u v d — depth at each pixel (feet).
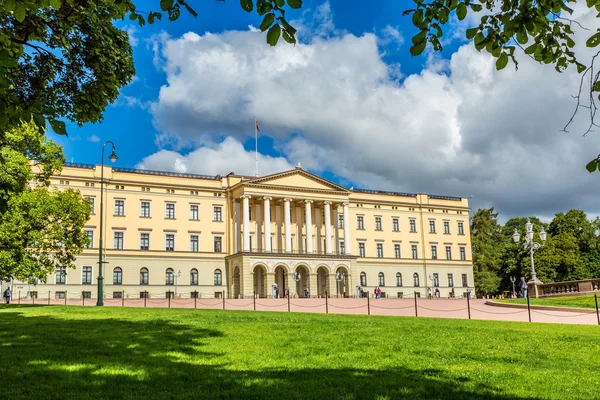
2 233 102.22
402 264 288.10
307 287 243.60
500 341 50.65
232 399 26.89
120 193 228.22
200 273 239.09
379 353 42.19
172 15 24.26
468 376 33.40
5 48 23.70
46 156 113.39
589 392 29.48
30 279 111.96
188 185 243.19
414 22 23.80
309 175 256.52
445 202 308.40
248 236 236.63
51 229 113.60
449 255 303.07
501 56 24.94
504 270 310.45
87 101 55.47
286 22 20.34
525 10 23.35
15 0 21.04
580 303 116.37
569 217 275.18
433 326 64.90
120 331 55.31
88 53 52.85
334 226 269.85
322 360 38.63
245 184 239.71
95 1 49.08
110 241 222.69
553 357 41.65
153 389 28.66
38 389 28.37
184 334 52.70
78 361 36.42
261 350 42.93
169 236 235.81
